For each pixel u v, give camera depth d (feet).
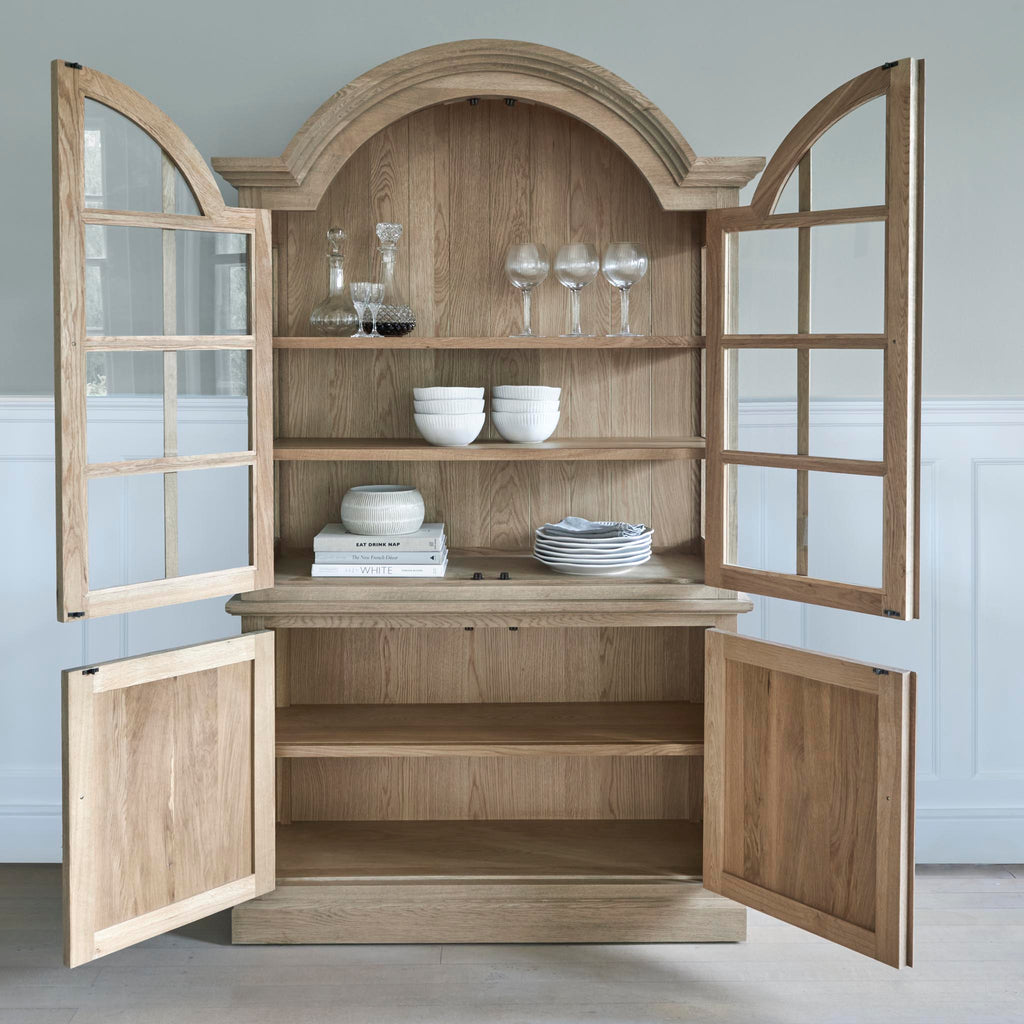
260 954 9.01
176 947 9.14
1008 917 9.75
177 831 8.43
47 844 10.82
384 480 10.21
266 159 8.72
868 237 7.98
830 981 8.62
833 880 8.32
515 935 9.20
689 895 9.21
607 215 9.94
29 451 10.48
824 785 8.34
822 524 9.22
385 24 10.30
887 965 8.39
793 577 8.70
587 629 10.26
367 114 8.88
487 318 10.01
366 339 9.02
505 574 9.29
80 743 7.77
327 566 9.23
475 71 8.86
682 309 10.00
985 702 10.92
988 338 10.65
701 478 10.28
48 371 10.45
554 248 9.96
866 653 10.91
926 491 10.73
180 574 8.55
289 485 10.22
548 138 9.87
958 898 10.15
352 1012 8.12
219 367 8.56
